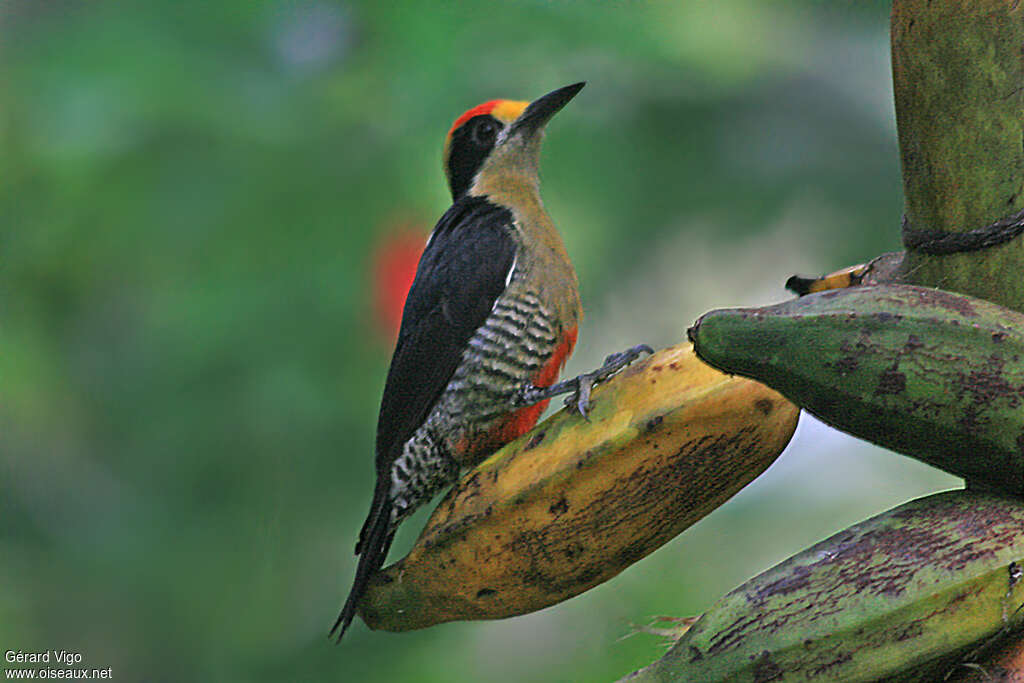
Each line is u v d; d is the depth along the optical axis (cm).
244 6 843
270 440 828
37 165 827
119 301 849
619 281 934
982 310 324
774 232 930
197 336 837
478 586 418
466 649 730
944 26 347
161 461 835
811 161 925
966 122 348
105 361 849
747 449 387
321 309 842
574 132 912
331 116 862
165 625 820
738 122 922
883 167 927
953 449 325
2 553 820
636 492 394
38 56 830
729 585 698
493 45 868
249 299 839
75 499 834
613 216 927
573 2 857
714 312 325
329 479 838
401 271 852
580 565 408
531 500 399
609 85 908
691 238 932
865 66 900
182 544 823
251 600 817
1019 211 346
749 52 884
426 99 869
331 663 774
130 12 843
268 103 850
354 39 864
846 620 320
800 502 724
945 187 355
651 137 918
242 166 844
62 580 828
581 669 682
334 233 852
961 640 320
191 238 841
